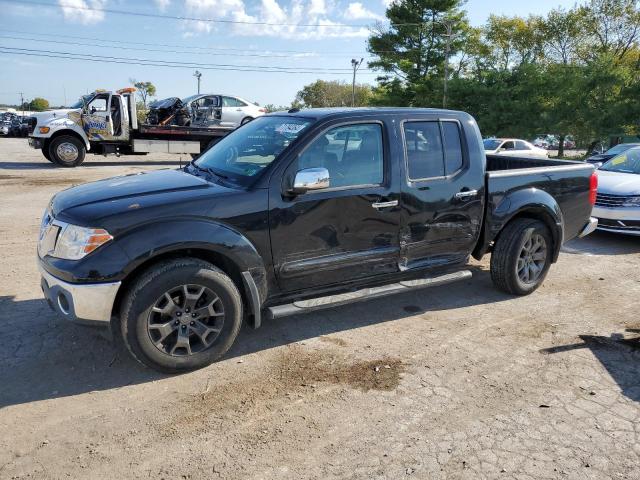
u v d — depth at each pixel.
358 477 2.68
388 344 4.21
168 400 3.36
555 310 5.02
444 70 46.34
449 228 4.71
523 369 3.84
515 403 3.39
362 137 4.22
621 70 35.06
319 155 4.02
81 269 3.29
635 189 7.68
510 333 4.47
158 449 2.88
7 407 3.23
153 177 4.23
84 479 2.64
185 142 18.48
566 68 36.47
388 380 3.66
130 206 3.47
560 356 4.06
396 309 4.96
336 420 3.18
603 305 5.19
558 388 3.59
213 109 21.00
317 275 4.11
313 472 2.72
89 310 3.34
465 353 4.08
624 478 2.71
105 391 3.44
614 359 4.02
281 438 3.00
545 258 5.41
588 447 2.96
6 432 2.99
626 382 3.69
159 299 3.45
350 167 4.16
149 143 17.97
